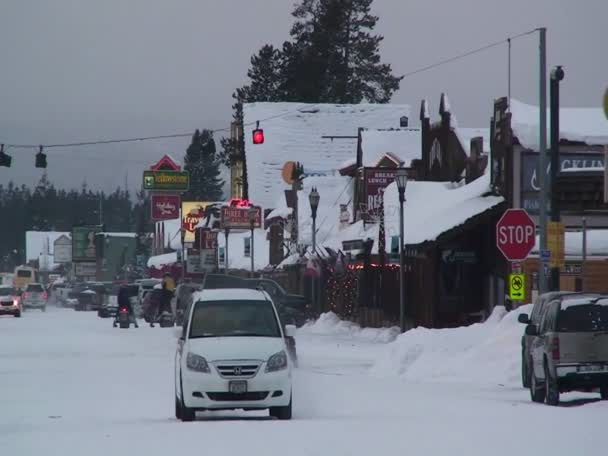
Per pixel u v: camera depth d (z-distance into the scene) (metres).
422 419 63.72
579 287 154.50
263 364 65.12
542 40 113.25
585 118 160.38
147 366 116.06
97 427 61.81
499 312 122.50
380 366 110.19
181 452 48.53
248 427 59.22
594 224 157.62
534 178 156.50
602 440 52.28
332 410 71.56
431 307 164.12
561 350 78.06
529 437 53.53
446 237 157.25
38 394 85.31
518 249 107.12
